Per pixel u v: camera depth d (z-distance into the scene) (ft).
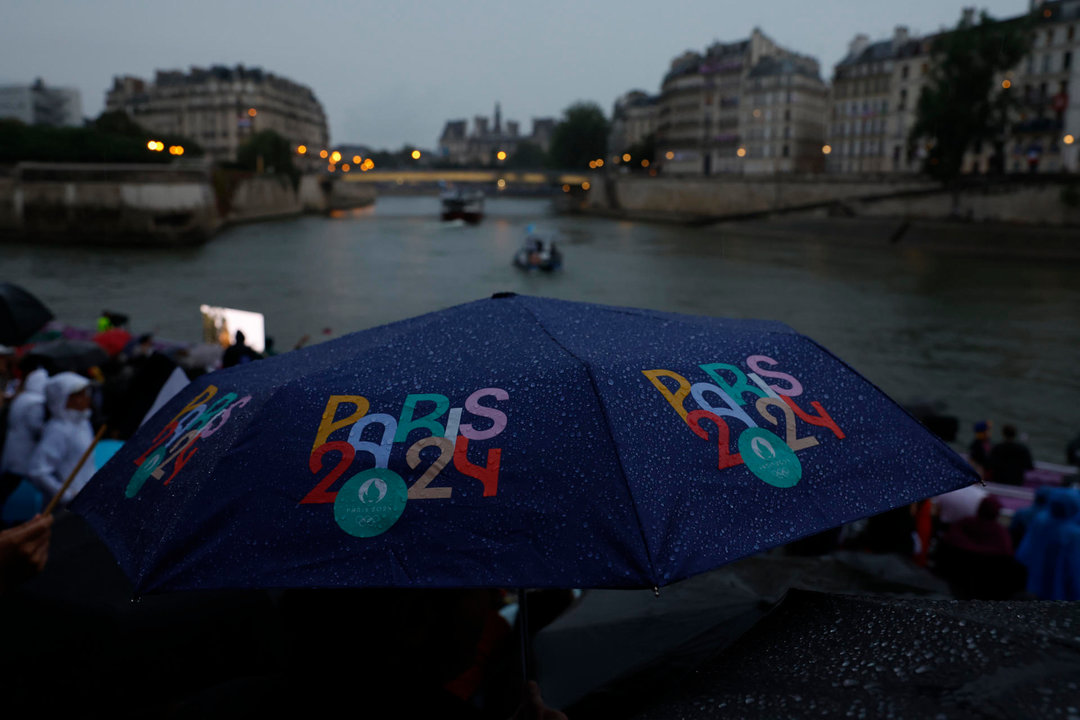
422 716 5.06
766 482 4.99
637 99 558.56
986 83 215.10
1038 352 98.84
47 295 139.13
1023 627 3.21
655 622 7.48
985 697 2.89
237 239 248.93
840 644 3.56
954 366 92.07
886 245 224.53
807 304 134.41
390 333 6.61
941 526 24.56
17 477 17.87
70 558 8.90
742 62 370.94
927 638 3.34
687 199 322.34
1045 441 66.59
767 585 8.48
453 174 401.49
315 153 537.24
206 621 8.27
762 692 3.43
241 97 435.94
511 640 8.67
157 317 121.60
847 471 5.27
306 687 5.19
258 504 4.89
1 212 227.81
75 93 535.60
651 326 6.39
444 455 4.93
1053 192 209.77
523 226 307.99
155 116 469.16
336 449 5.08
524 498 4.68
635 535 4.44
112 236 224.12
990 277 165.37
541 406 5.14
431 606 5.32
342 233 272.51
